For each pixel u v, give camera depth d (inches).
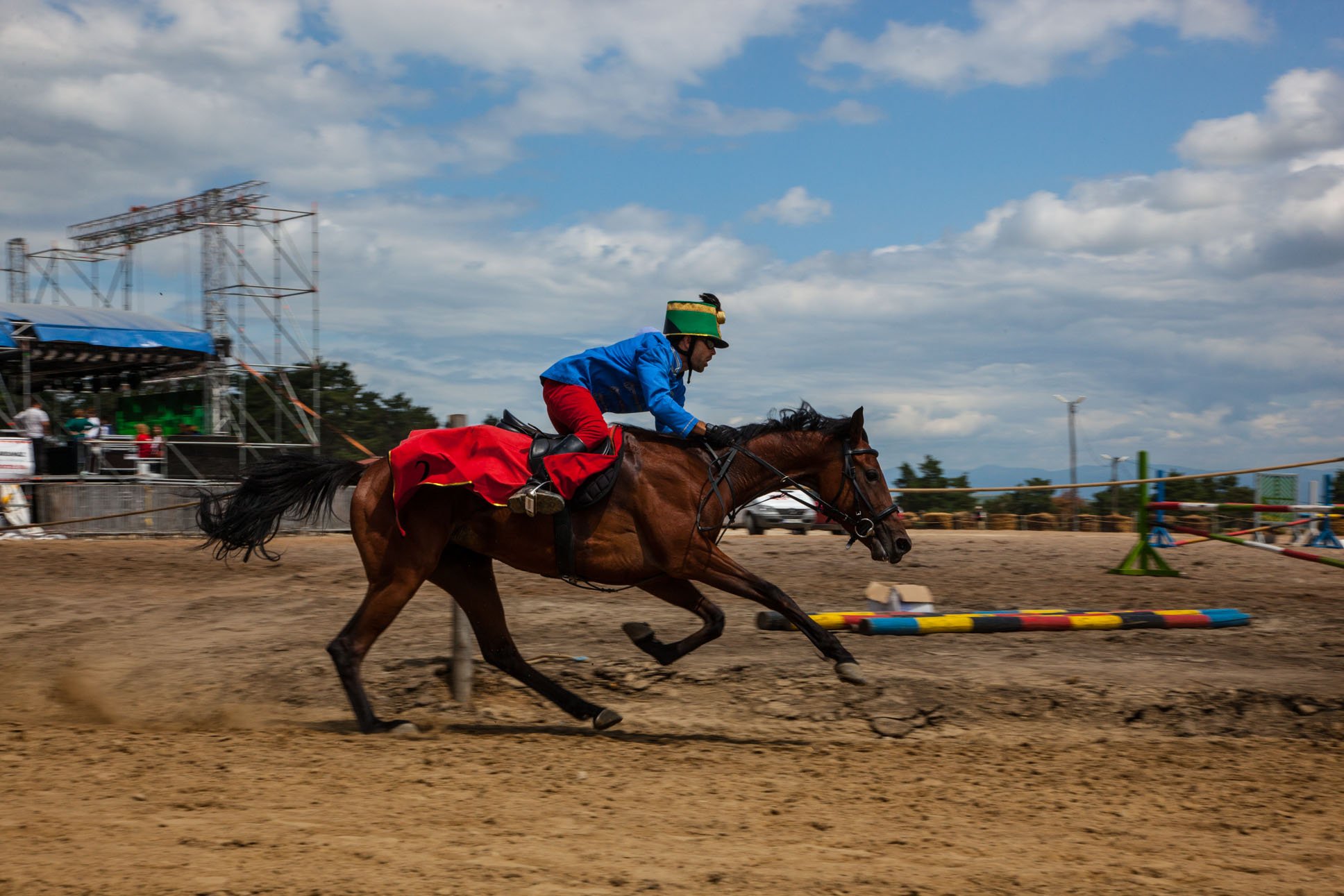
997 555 639.8
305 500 246.4
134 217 906.1
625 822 167.9
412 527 235.3
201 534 709.9
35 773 186.1
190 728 245.6
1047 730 255.1
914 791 192.4
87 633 344.8
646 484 236.2
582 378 242.1
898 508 258.1
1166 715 261.4
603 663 296.0
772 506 885.2
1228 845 163.3
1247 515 971.9
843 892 138.6
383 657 310.2
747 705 269.3
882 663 299.9
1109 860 154.7
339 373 1368.1
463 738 230.8
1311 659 310.7
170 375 866.8
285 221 855.1
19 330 696.4
